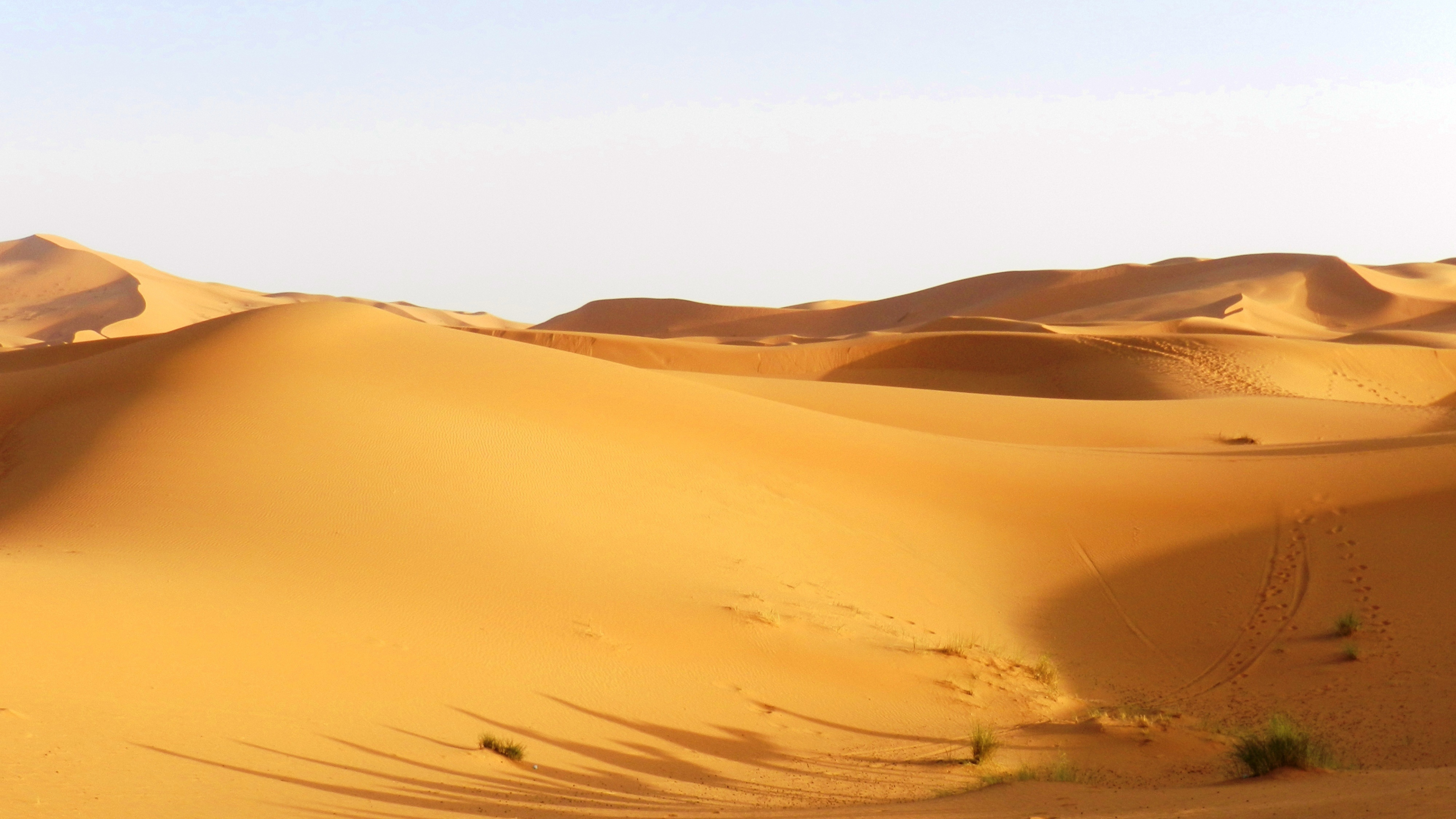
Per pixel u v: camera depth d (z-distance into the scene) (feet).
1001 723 49.11
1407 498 77.97
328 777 31.60
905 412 128.36
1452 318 396.37
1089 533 77.36
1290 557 72.02
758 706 46.73
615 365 100.63
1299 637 61.21
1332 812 23.12
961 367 221.05
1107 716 49.37
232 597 45.78
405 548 55.93
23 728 30.48
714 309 525.34
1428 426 142.61
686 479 75.66
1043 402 140.15
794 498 77.10
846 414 125.70
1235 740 45.73
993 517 79.36
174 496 58.85
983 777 38.73
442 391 80.12
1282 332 339.98
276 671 39.40
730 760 40.11
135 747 30.91
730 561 64.64
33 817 25.07
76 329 451.94
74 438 69.51
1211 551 74.33
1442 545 69.67
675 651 50.67
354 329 89.51
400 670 42.24
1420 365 214.07
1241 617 65.10
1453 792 24.17
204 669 37.99
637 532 65.46
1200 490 83.82
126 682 35.50
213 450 64.80
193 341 85.40
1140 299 433.48
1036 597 69.36
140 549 51.24
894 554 71.77
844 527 74.38
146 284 494.18
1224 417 138.72
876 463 86.07
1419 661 55.36
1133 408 140.26
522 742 38.34
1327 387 199.93
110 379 80.53
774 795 35.37
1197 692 55.26
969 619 64.64
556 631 49.85
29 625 37.70
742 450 83.25
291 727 35.17
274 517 57.36
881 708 48.96
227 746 32.53
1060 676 57.93
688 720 43.78
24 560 46.68
